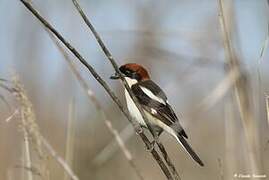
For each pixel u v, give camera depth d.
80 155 15.53
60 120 14.55
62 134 14.23
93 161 15.40
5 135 11.50
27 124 8.70
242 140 9.15
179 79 11.85
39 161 8.82
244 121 8.13
